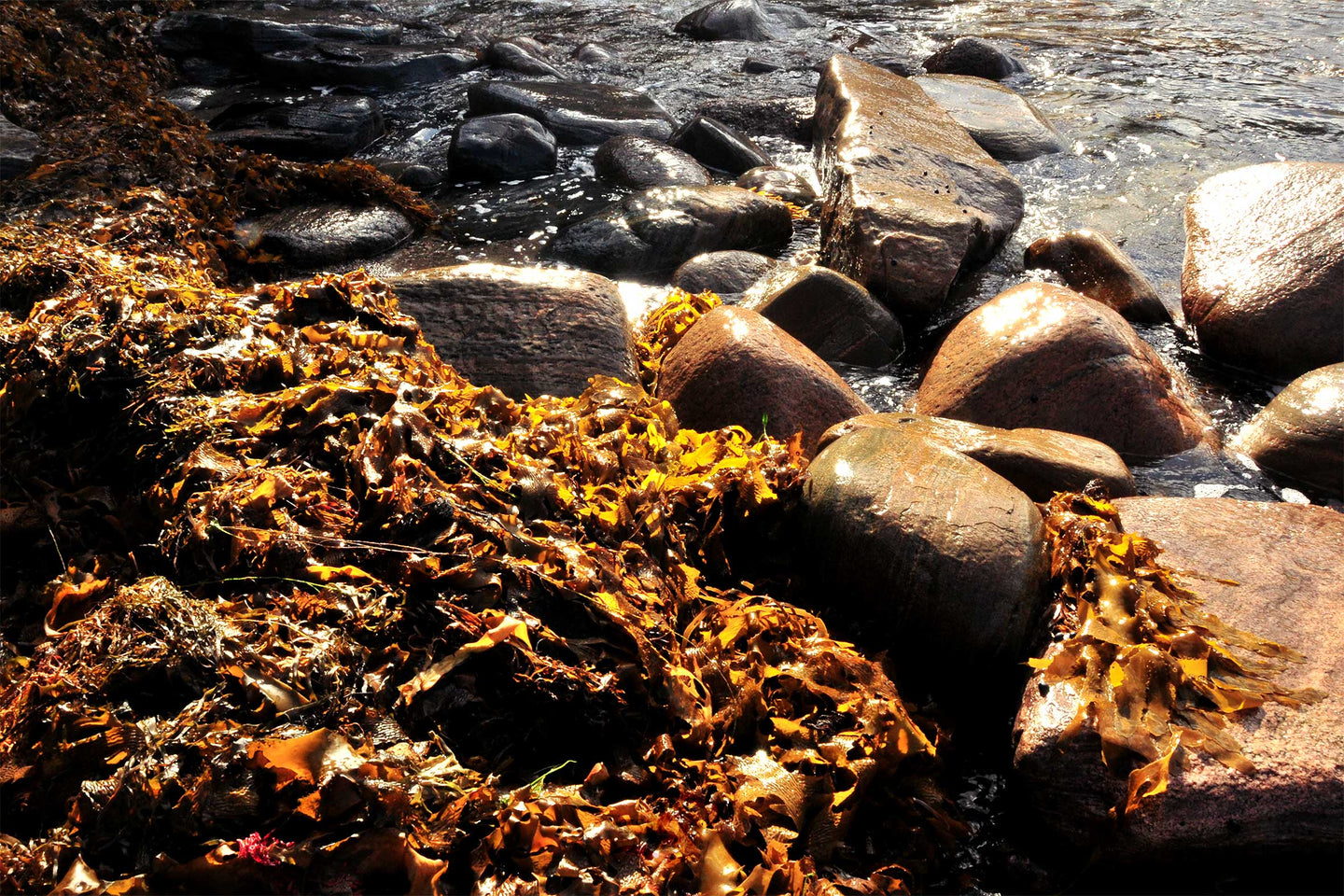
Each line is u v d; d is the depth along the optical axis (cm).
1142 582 347
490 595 294
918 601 343
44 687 262
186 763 245
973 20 1227
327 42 1027
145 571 327
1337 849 290
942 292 626
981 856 306
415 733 274
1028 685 324
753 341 468
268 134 848
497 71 1038
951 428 448
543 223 741
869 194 672
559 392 496
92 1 1045
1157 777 285
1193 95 966
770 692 312
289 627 279
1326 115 910
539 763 286
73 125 739
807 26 1208
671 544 354
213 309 440
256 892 231
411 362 426
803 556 375
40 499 361
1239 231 636
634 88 1013
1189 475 492
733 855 270
